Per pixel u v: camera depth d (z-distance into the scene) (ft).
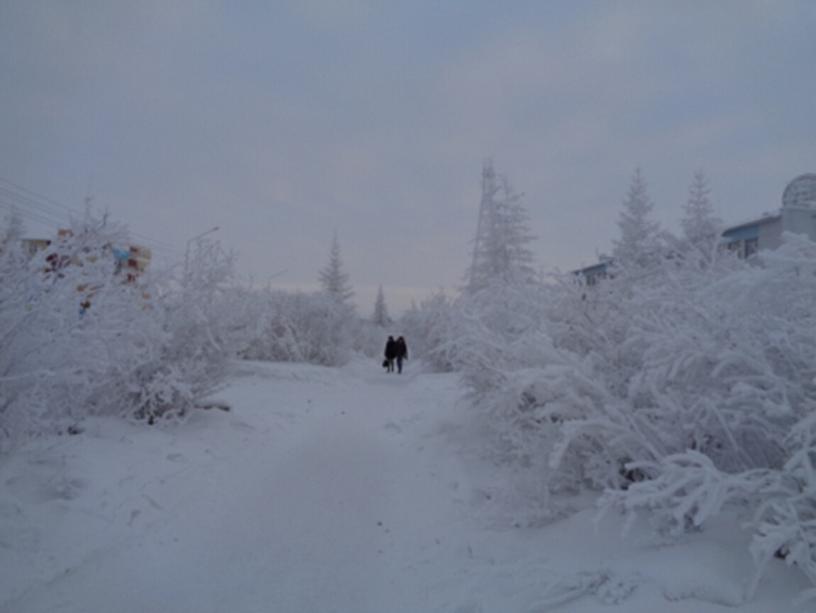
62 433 15.03
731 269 13.71
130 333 16.61
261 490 16.61
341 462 20.68
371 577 11.70
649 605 8.63
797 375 9.44
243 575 11.39
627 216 69.26
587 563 10.59
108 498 12.75
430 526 14.56
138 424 18.89
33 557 9.99
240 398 32.19
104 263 15.24
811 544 8.00
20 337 11.94
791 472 8.41
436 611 10.14
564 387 12.19
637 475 12.71
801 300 9.77
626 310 15.31
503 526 13.30
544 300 18.01
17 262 12.81
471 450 20.02
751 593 8.00
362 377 58.08
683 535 10.35
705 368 10.93
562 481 13.60
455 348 22.43
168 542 12.25
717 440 10.91
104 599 9.66
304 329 61.93
